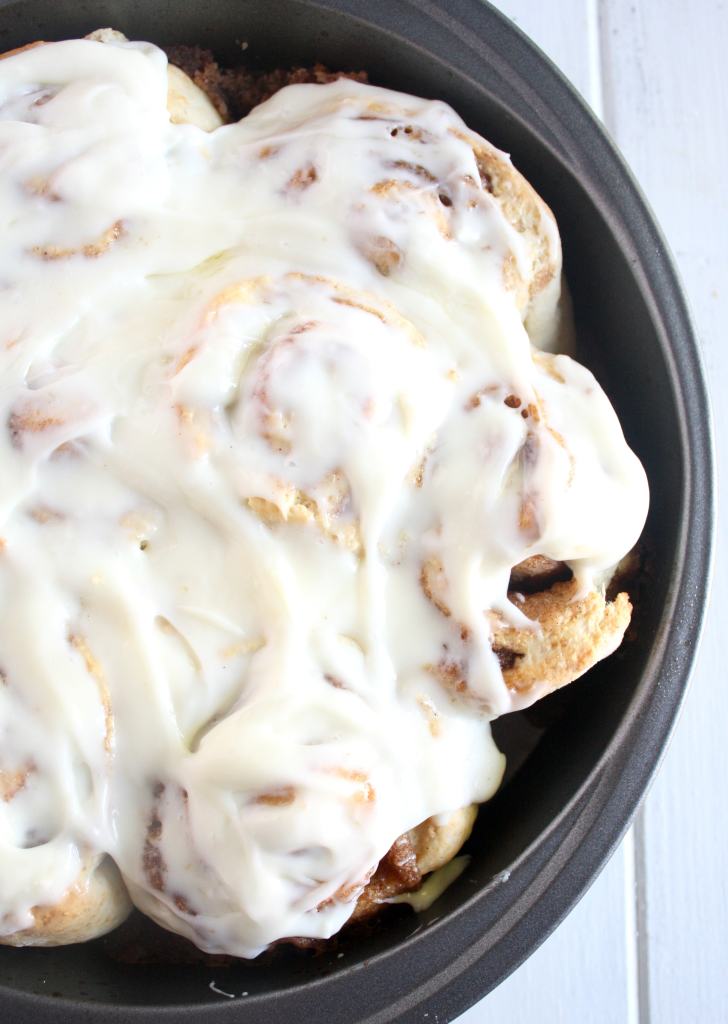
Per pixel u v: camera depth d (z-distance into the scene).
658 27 0.50
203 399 0.40
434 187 0.43
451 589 0.41
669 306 0.43
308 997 0.41
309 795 0.40
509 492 0.41
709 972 0.49
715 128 0.50
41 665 0.40
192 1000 0.41
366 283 0.42
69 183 0.41
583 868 0.42
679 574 0.43
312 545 0.40
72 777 0.40
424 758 0.41
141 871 0.40
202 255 0.42
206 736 0.40
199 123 0.44
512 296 0.43
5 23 0.44
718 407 0.50
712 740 0.49
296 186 0.42
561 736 0.44
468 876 0.43
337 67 0.45
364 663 0.41
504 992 0.48
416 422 0.41
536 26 0.50
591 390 0.43
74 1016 0.40
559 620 0.42
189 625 0.40
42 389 0.40
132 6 0.44
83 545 0.40
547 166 0.44
